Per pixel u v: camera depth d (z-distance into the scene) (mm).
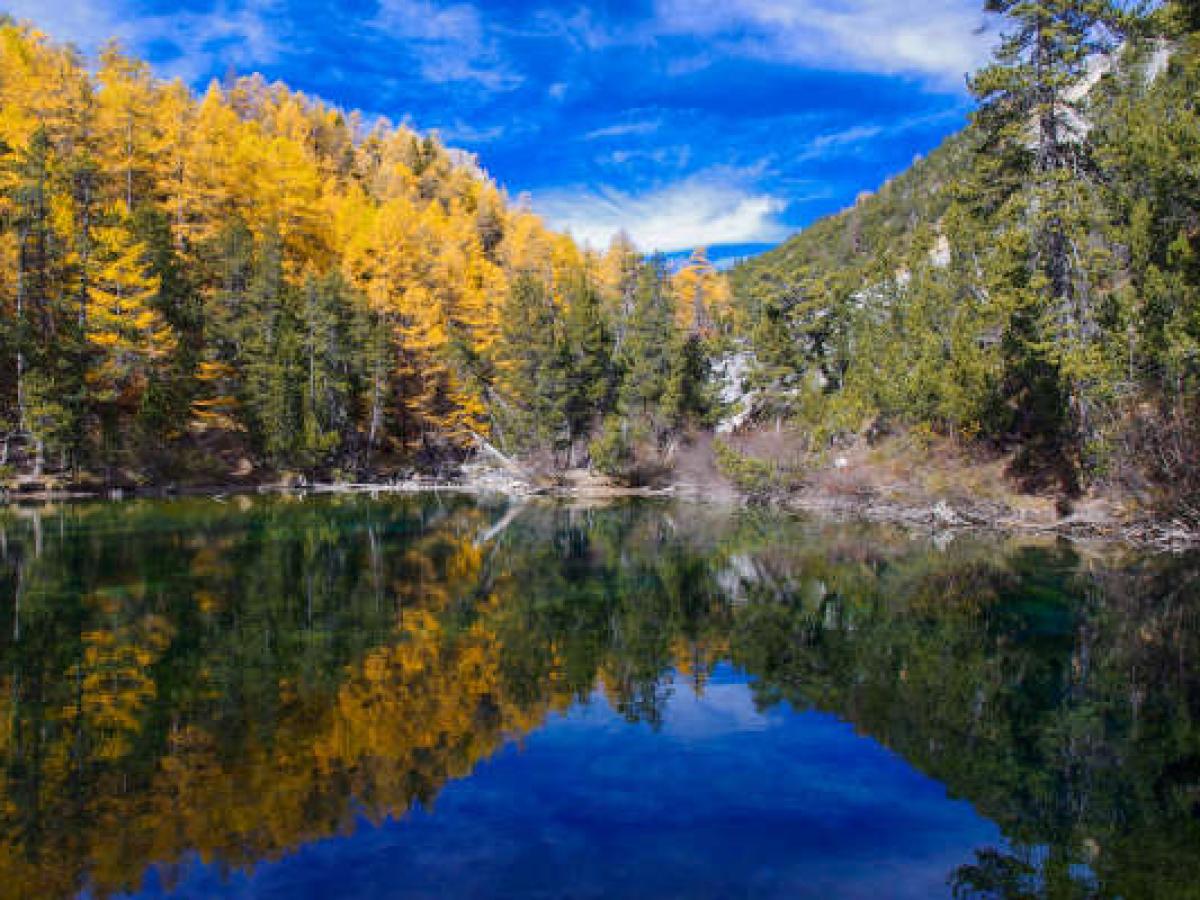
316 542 25766
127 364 44000
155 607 15727
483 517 35031
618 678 11180
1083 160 28000
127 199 54219
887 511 33500
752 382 52500
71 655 12211
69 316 44094
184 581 18547
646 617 15219
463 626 14414
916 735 8922
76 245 44250
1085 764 8047
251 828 6645
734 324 71938
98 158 52094
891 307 42625
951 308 36125
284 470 52188
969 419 30391
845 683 10898
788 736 8891
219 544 24875
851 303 51938
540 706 9938
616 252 88438
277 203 64438
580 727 9172
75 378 41062
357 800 7188
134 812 6918
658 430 53656
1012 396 31266
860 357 42500
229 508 37188
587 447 54000
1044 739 8719
